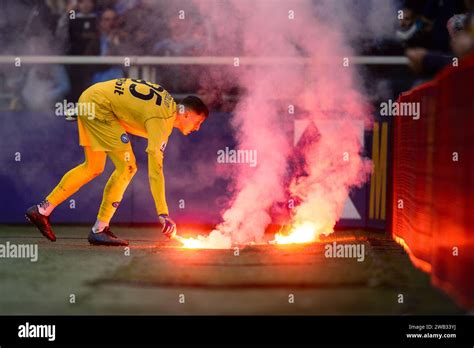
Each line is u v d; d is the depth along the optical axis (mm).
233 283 15117
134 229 27844
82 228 27953
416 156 19672
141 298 13844
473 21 20734
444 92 15953
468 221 13586
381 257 19469
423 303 13617
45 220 22531
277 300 13633
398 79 30188
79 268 17406
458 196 14297
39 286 15094
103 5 31969
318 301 13570
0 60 29922
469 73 13805
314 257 19016
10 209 28906
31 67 31406
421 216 18438
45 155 28781
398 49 30984
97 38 32031
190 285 14922
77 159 28781
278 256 19172
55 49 32250
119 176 21641
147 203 28516
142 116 20938
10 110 28781
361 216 27344
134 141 28453
